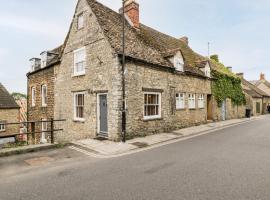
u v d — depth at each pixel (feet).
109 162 24.49
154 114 45.44
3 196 15.88
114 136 36.96
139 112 40.93
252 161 23.39
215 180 17.89
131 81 39.45
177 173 19.89
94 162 24.67
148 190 16.22
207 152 27.99
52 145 31.94
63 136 50.83
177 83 51.70
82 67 46.09
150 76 43.75
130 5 52.60
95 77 41.68
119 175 19.79
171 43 64.80
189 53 70.54
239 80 87.25
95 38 42.06
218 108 71.56
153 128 44.09
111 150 30.35
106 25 42.52
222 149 29.58
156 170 20.97
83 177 19.48
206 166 21.84
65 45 51.21
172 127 49.55
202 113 62.44
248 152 27.58
